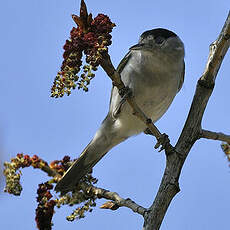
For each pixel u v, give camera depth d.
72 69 5.70
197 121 6.96
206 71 6.94
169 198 6.37
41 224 7.08
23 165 7.06
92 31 6.00
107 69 6.19
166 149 6.82
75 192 7.28
